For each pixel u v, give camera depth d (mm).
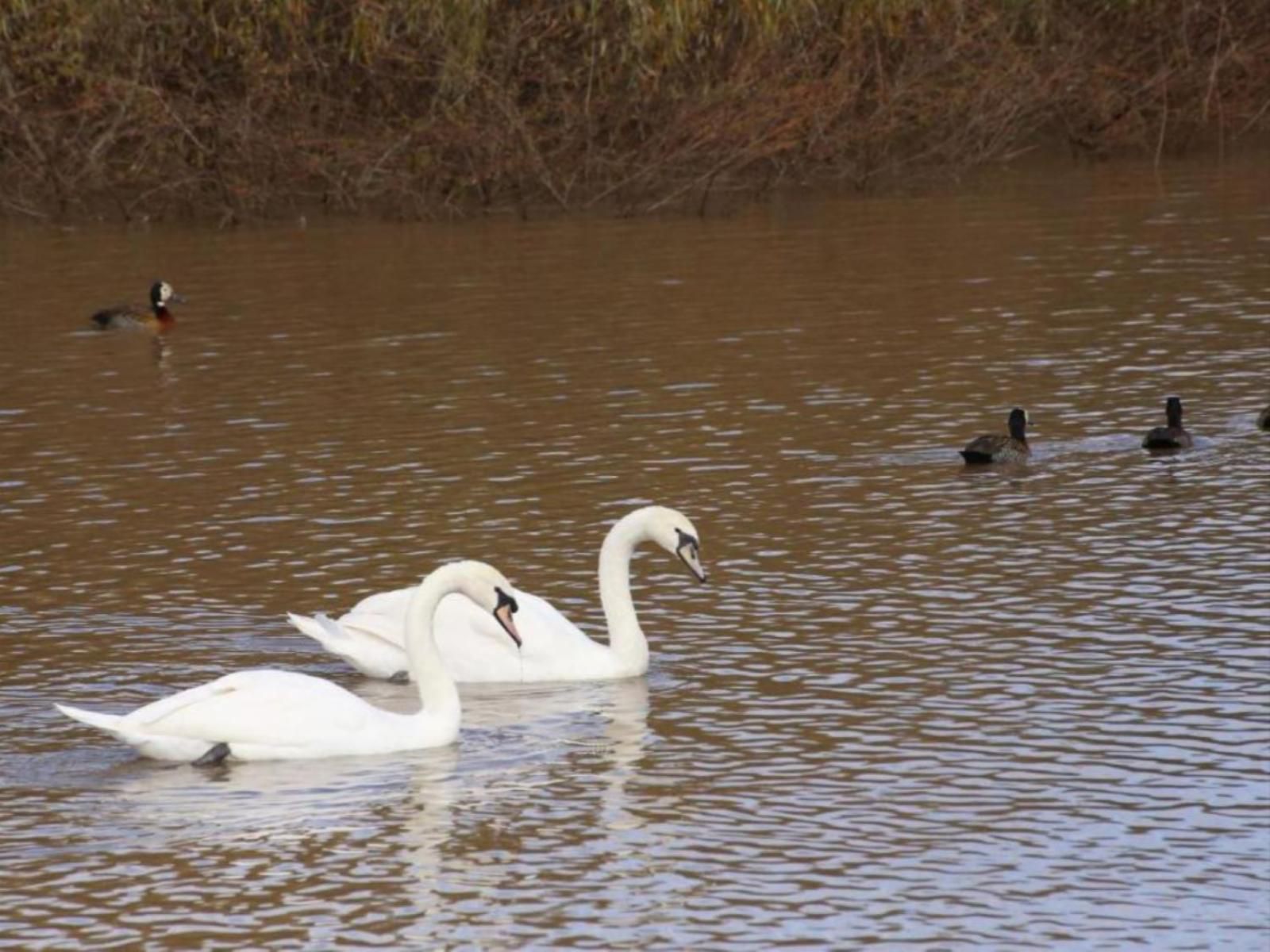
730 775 11695
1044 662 13422
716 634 14344
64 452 20594
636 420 21266
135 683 13531
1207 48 47969
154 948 9703
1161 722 12273
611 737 12383
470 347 25656
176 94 41750
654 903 10070
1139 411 21156
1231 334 24922
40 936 9844
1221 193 38656
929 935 9641
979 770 11648
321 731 12078
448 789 11602
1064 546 16234
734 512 17562
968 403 21703
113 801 11508
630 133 42500
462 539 16859
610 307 28266
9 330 28172
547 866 10523
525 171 41062
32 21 40281
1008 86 43469
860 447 19875
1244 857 10391
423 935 9781
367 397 22859
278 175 40719
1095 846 10578
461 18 40750
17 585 15867
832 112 41562
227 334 27234
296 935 9812
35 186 41281
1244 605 14484
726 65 42500
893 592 15141
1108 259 31016
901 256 32156
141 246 36562
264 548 16750
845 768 11750
